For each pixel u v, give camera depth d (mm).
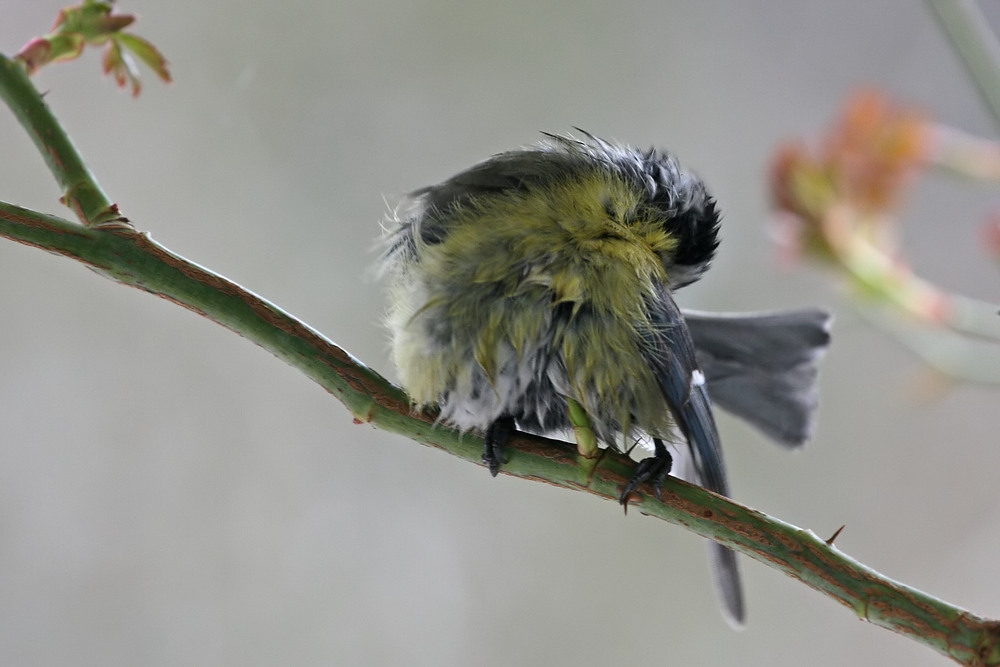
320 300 3461
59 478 3445
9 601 3430
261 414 3479
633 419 3240
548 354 3236
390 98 3623
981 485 3465
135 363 3465
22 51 3217
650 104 3783
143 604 3438
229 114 3498
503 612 3457
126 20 3225
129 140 3461
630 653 3457
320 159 3543
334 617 3449
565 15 3777
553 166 3248
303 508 3461
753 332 3295
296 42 3576
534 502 3545
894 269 3303
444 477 3545
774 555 3191
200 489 3457
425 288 3240
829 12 3885
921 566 3457
